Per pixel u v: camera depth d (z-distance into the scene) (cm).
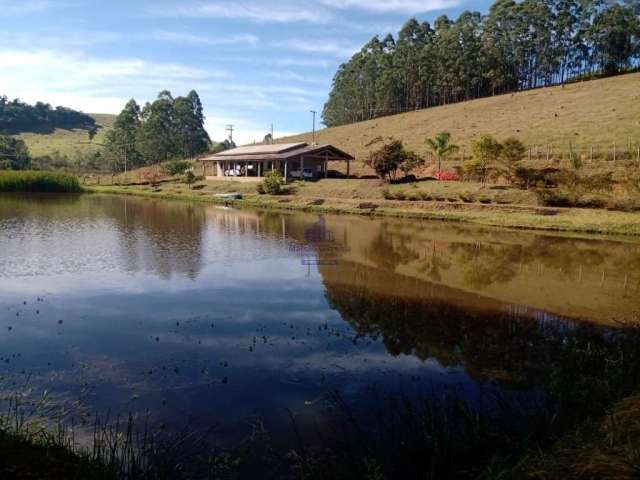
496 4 9694
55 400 665
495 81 8988
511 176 3603
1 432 466
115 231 2380
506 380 754
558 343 930
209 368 793
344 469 454
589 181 3102
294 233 2448
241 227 2652
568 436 420
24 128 12619
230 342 921
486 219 2906
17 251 1783
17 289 1269
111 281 1381
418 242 2219
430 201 3534
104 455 487
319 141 8156
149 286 1338
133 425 598
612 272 1631
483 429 486
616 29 8181
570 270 1655
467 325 1050
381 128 8025
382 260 1794
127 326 1001
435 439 455
